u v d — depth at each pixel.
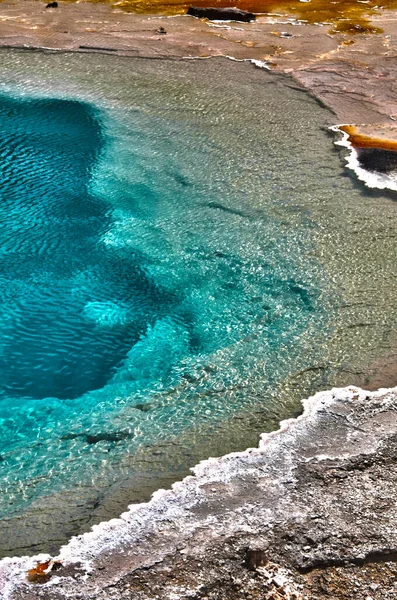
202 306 7.20
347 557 4.46
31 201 8.90
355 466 5.12
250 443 5.50
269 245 7.93
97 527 4.73
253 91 11.31
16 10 14.44
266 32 13.72
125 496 5.02
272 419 5.75
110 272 7.78
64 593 4.25
